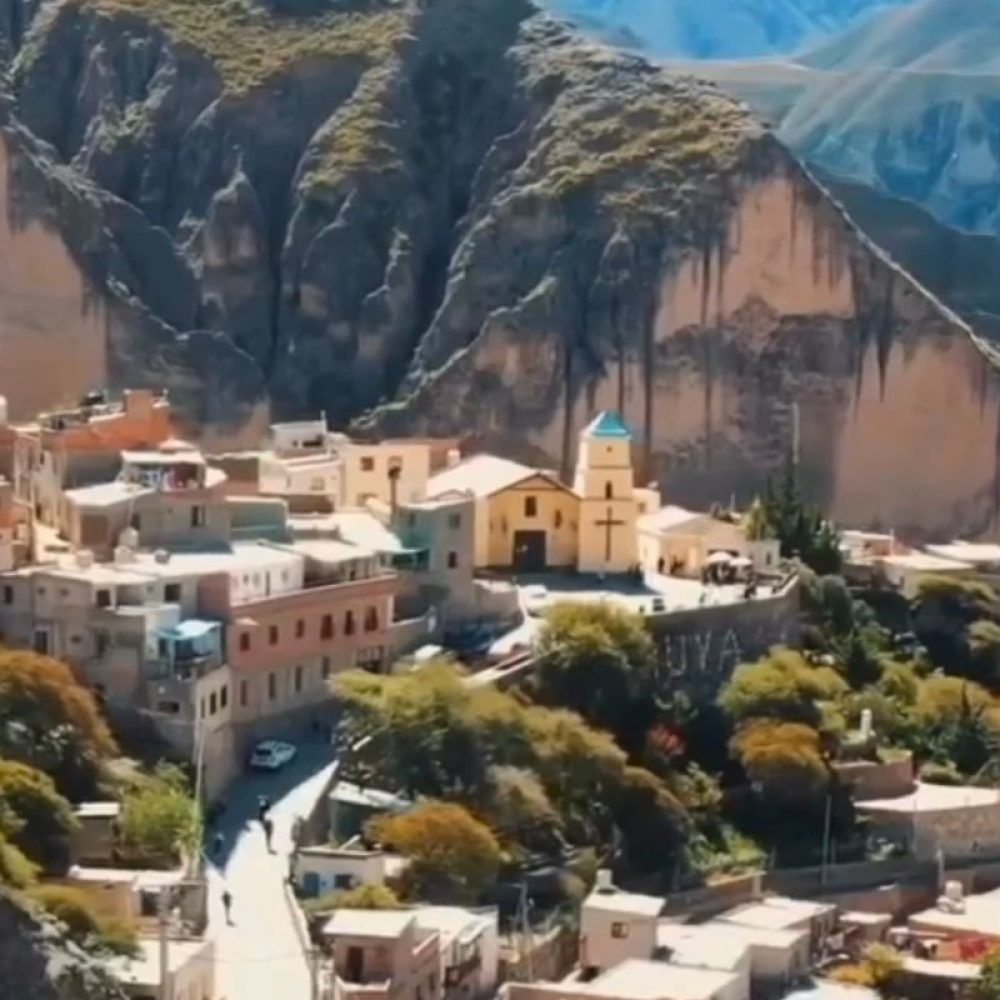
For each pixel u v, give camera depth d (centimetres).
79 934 19200
